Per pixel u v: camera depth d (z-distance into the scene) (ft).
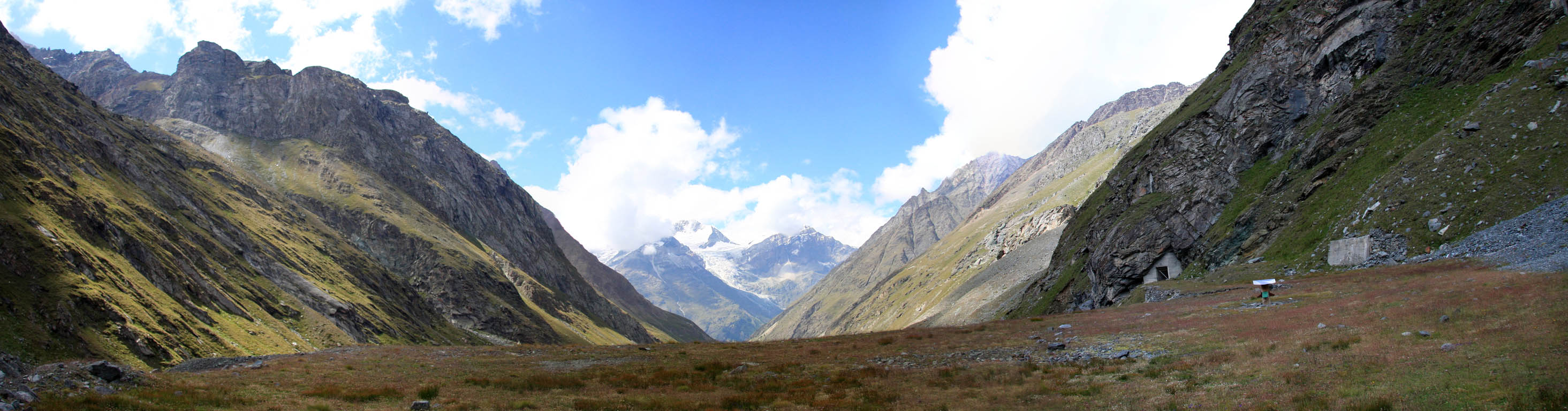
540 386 117.91
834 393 102.53
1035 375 104.22
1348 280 170.60
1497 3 259.19
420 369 151.23
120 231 377.71
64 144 481.46
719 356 160.15
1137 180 412.36
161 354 291.99
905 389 102.58
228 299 421.18
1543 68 212.23
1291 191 275.80
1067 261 475.31
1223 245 290.56
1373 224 207.31
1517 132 196.54
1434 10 298.76
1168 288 231.30
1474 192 187.62
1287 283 189.78
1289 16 378.53
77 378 96.99
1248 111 353.31
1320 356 84.28
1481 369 64.08
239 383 121.60
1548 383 55.52
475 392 113.39
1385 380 67.26
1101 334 139.54
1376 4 327.26
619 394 110.32
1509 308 89.66
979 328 182.91
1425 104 252.42
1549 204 163.84
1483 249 162.20
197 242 490.49
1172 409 72.54
